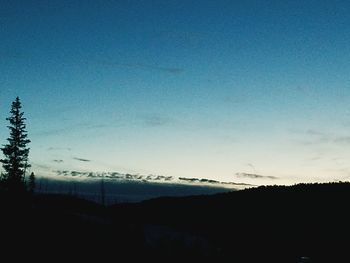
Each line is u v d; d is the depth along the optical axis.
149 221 68.38
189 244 45.50
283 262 42.84
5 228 39.00
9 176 66.75
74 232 42.78
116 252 39.56
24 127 71.88
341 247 50.19
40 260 33.28
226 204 91.75
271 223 69.56
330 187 90.50
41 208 52.16
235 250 48.00
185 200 102.31
